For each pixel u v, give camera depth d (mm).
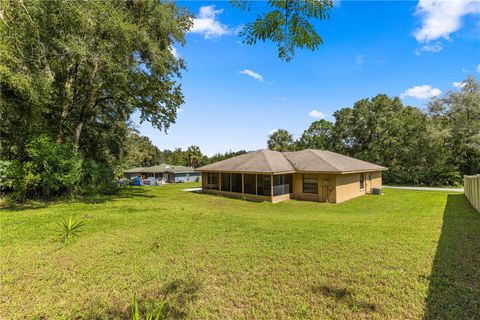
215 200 15664
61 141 15594
